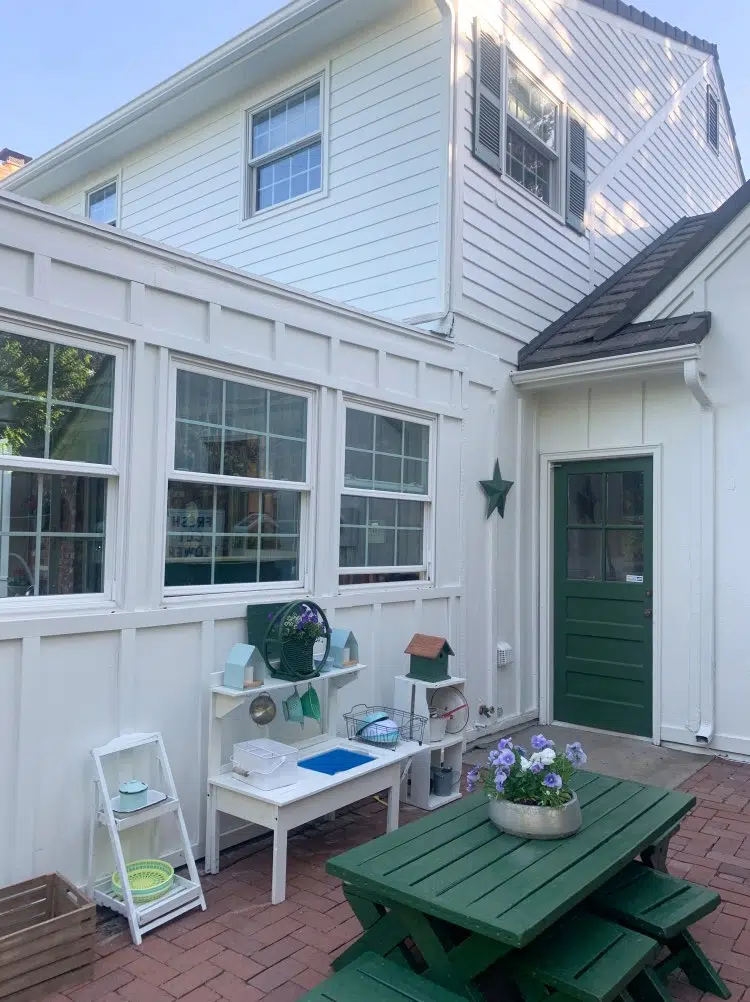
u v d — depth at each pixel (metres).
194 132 8.02
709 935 3.23
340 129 6.68
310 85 6.98
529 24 6.85
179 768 3.77
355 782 3.83
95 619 3.39
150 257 3.70
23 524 3.31
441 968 2.47
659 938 2.76
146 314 3.68
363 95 6.51
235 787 3.58
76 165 9.08
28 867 3.14
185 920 3.27
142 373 3.66
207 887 3.58
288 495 4.56
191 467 3.94
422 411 5.52
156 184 8.41
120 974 2.87
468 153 6.06
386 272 6.28
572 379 6.21
